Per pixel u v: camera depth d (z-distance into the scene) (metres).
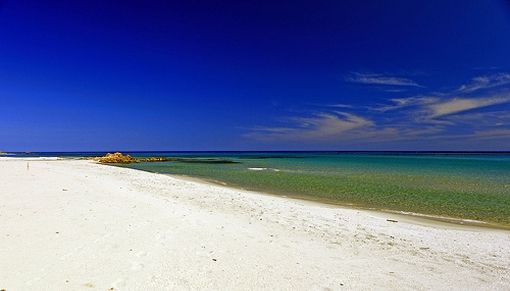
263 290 6.11
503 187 23.94
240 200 16.44
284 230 10.69
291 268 7.29
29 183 18.92
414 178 30.70
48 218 10.35
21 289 5.62
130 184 21.58
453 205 16.98
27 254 7.20
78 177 24.34
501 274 7.56
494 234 11.47
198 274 6.64
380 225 12.13
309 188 23.30
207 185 23.42
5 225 9.33
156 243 8.41
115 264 6.91
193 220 11.12
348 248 9.08
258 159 85.75
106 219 10.55
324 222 12.17
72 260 7.00
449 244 9.96
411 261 8.25
